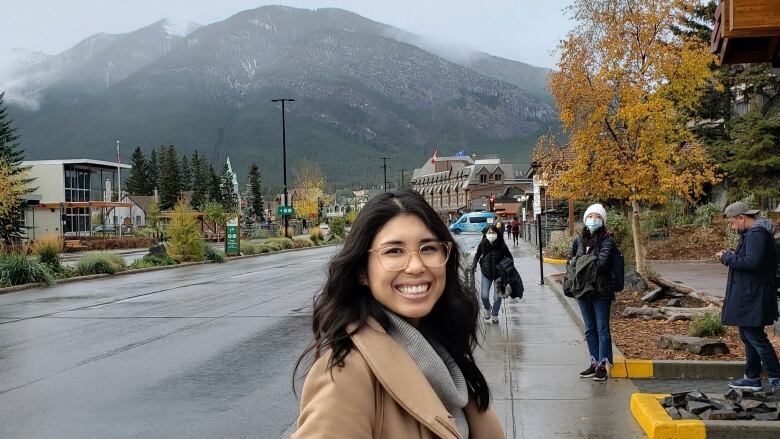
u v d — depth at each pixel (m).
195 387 7.90
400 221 1.85
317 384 1.65
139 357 9.70
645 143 14.70
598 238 7.48
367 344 1.66
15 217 45.81
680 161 15.54
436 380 1.77
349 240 1.86
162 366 9.07
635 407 6.07
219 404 7.17
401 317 1.85
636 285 13.55
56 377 8.56
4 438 6.17
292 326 12.27
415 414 1.60
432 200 149.88
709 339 8.30
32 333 12.15
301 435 1.58
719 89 15.66
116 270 26.62
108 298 17.81
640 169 14.63
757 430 5.21
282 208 58.78
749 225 6.38
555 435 5.71
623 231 18.89
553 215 42.03
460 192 136.12
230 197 128.88
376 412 1.64
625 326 10.13
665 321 10.38
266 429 6.30
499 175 132.12
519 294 11.63
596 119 14.90
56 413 6.93
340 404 1.59
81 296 18.53
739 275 6.43
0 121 56.09
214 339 11.05
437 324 2.05
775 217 25.05
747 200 25.08
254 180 123.88
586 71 15.10
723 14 7.01
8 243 43.91
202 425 6.45
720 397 5.86
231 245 37.94
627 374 7.59
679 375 7.51
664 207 25.42
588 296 7.52
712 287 15.34
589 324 7.63
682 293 12.46
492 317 11.70
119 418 6.71
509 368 8.25
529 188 121.44
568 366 8.27
